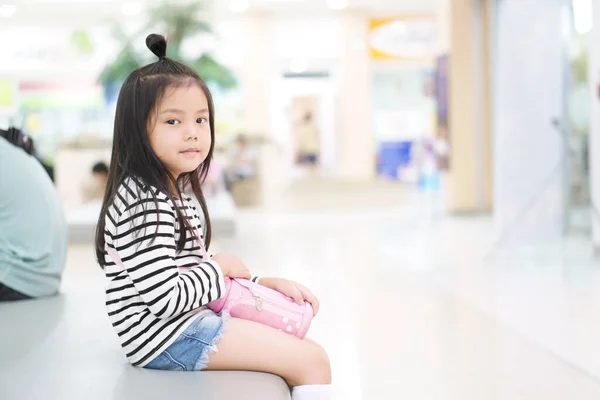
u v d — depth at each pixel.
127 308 1.55
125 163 1.53
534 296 3.68
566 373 2.39
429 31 13.69
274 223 8.41
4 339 2.01
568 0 5.00
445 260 5.01
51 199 2.85
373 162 13.90
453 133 8.66
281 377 1.57
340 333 3.01
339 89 13.70
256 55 12.94
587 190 5.29
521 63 5.04
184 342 1.55
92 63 13.14
